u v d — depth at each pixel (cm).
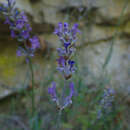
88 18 40
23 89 35
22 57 38
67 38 18
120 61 42
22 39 19
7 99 37
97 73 40
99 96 28
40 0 39
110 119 27
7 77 37
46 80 34
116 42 42
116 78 40
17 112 35
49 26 39
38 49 37
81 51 40
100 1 41
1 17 28
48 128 29
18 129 31
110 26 42
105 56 41
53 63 36
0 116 31
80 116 28
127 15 41
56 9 40
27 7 36
